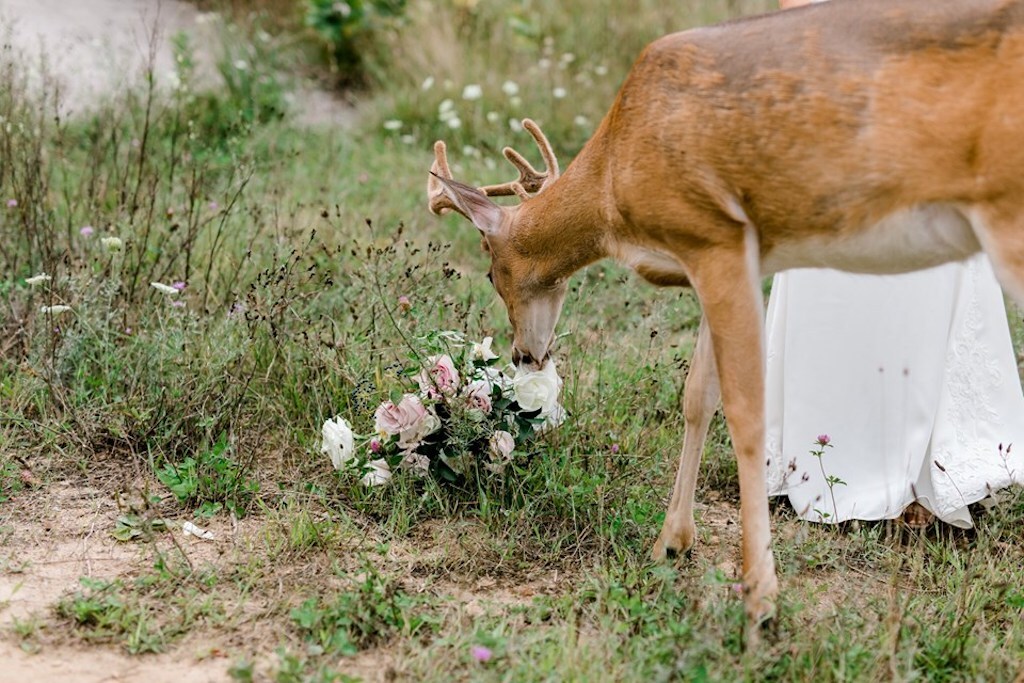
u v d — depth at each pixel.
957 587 4.52
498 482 5.12
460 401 5.09
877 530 5.07
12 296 6.14
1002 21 3.61
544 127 10.04
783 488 5.29
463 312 6.13
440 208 5.06
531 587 4.57
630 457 5.36
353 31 11.52
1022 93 3.56
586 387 6.05
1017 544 5.00
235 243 7.12
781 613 4.09
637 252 4.34
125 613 4.16
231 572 4.50
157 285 5.57
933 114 3.66
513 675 3.83
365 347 5.95
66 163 8.28
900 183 3.73
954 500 4.99
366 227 8.02
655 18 11.85
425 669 3.89
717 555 4.81
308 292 6.43
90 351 5.75
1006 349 5.25
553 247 4.69
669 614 4.15
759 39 3.89
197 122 9.53
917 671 3.90
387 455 5.09
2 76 8.53
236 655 4.00
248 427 5.59
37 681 3.79
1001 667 4.00
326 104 11.16
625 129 4.11
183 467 5.15
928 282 5.07
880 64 3.72
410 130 10.37
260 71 10.77
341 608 4.18
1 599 4.27
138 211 7.48
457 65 10.88
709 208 3.96
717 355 4.05
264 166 8.67
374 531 4.91
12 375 5.77
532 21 11.82
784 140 3.81
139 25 11.53
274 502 5.09
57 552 4.62
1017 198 3.61
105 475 5.20
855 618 4.18
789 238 3.97
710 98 3.90
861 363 5.16
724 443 5.73
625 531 4.86
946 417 5.14
